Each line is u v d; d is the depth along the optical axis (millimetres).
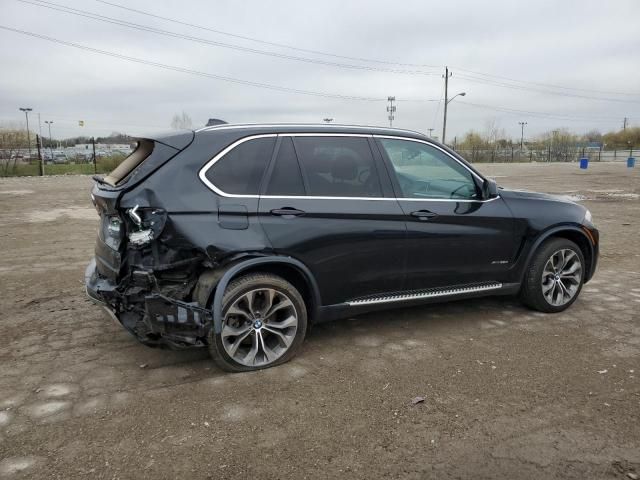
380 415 3248
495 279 4902
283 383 3680
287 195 3896
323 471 2701
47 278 6469
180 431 3057
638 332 4680
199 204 3586
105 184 3939
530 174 30484
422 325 4867
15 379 3709
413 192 4461
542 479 2635
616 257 7930
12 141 35000
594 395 3496
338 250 4031
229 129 3914
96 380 3703
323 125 4246
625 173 31719
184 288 3682
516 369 3902
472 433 3045
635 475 2660
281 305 3920
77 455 2816
